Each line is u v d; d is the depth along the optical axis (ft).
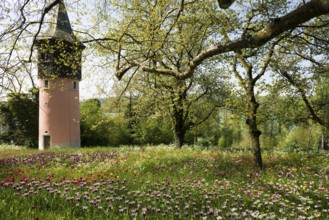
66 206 19.26
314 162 47.75
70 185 26.23
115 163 45.88
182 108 85.81
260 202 23.45
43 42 39.55
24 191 21.94
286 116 63.46
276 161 50.37
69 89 136.67
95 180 28.73
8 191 21.88
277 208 22.09
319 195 26.66
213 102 92.79
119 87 64.13
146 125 165.58
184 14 35.37
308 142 146.82
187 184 29.40
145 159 50.37
